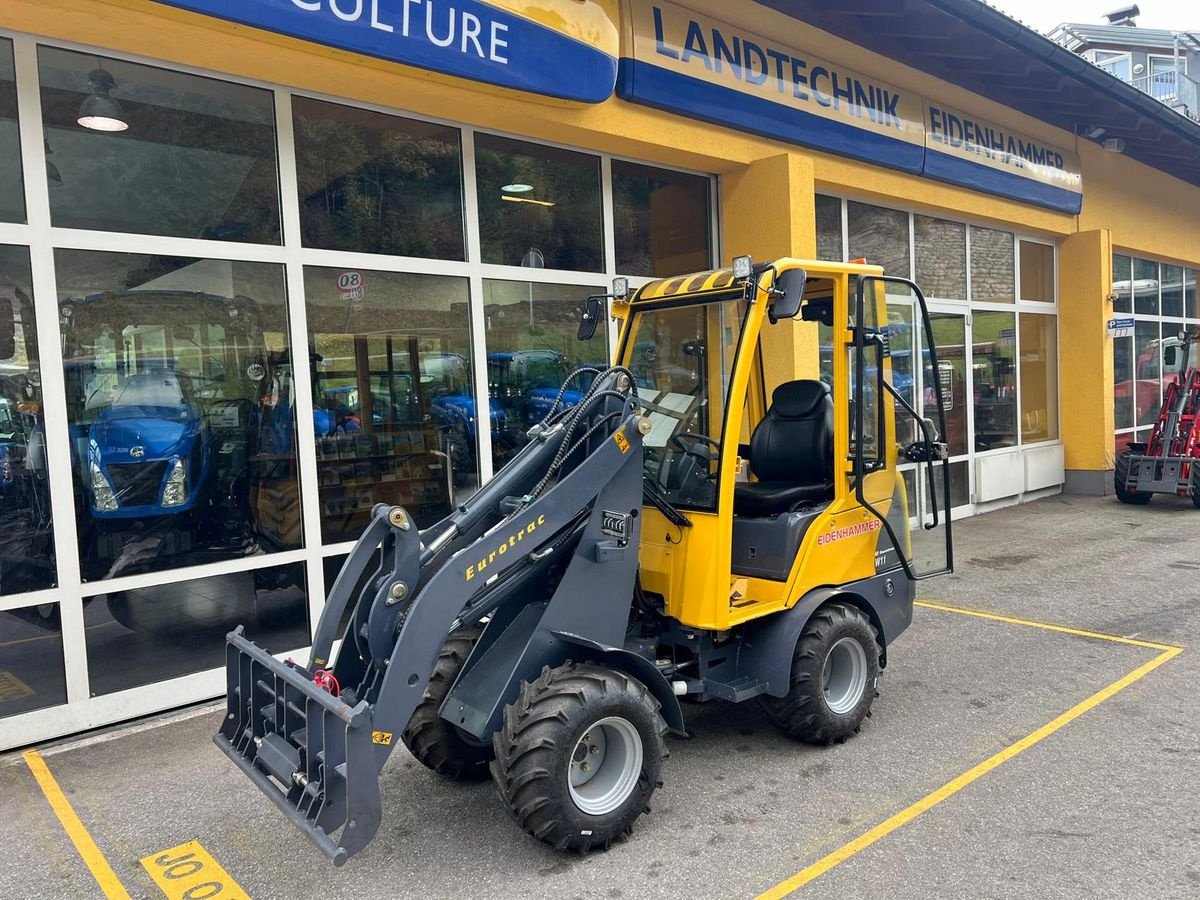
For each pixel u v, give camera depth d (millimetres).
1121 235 12797
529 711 3105
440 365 6031
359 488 5633
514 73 5438
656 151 6965
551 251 6676
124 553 4746
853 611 4184
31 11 4180
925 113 9008
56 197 4539
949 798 3598
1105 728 4258
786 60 7516
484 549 3186
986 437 10992
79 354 4605
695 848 3277
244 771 3115
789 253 7426
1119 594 6789
